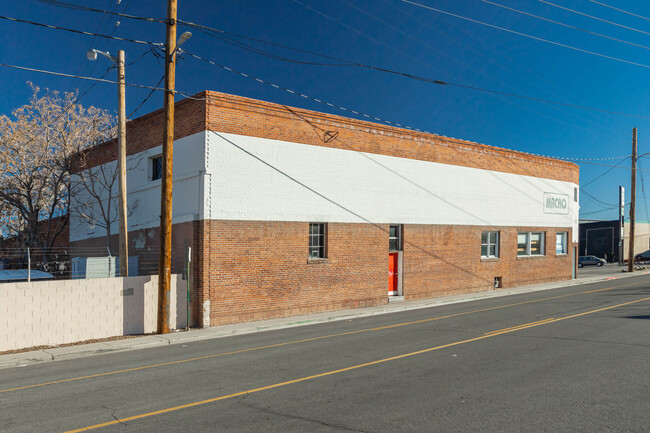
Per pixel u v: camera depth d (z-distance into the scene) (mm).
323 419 6516
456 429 6020
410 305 21469
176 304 16703
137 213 20609
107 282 15398
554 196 31625
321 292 19766
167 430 6285
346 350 11555
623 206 55875
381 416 6566
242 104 17750
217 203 17000
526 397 7266
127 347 13828
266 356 11266
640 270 41562
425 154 24000
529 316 16234
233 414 6848
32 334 13867
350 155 20953
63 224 26250
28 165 26312
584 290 25344
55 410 7434
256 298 17859
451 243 25094
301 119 19391
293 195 19016
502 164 28094
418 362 9844
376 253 21766
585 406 6801
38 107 26062
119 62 16391
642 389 7539
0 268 26453
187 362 11016
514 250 28641
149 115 20125
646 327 13016
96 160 24109
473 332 13422
